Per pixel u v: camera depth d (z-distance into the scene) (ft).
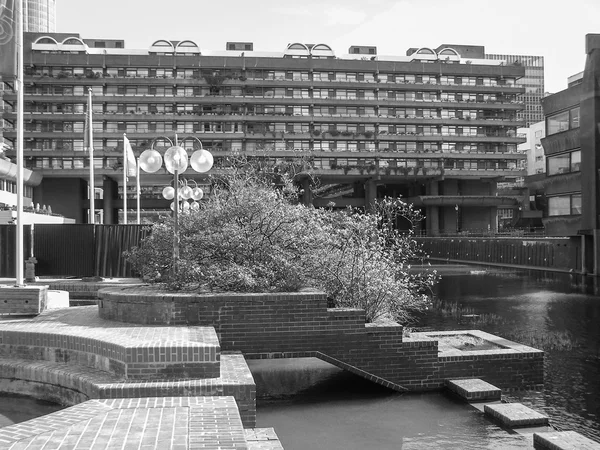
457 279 129.90
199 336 28.55
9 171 201.87
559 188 141.79
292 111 285.64
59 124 270.87
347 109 290.15
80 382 26.25
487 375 36.01
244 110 282.56
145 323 32.91
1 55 47.11
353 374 37.70
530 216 317.83
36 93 269.44
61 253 77.51
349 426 28.12
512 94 301.63
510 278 131.44
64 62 267.80
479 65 297.53
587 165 129.90
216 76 275.59
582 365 42.80
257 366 39.58
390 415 29.78
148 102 274.36
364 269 41.68
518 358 36.58
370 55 307.99
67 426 18.25
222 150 275.18
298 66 283.18
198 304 32.48
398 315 46.24
